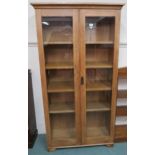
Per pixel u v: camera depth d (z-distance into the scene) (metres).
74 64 1.89
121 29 2.25
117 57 1.93
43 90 1.93
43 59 1.85
